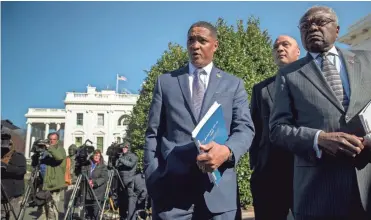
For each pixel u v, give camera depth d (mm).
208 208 2242
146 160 2396
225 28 13375
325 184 2010
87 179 7426
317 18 2191
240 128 2363
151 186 2311
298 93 2180
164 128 2541
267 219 3080
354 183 1962
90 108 63156
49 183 7691
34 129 69375
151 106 2582
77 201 7539
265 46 13984
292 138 2049
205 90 2453
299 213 2111
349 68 2111
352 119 1982
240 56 12688
